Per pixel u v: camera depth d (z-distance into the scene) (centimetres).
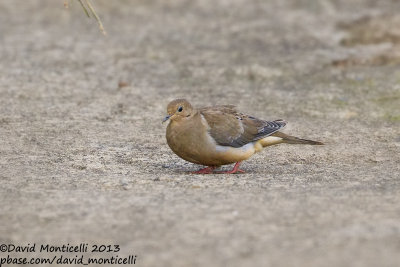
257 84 1789
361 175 1155
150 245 810
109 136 1404
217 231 844
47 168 1186
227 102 1642
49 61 1962
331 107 1603
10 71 1856
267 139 1209
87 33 2283
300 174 1168
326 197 984
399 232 820
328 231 830
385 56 1973
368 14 2450
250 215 901
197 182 1101
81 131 1427
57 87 1741
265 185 1077
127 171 1182
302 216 891
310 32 2270
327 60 1962
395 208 922
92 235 850
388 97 1648
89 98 1666
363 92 1692
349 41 2147
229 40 2203
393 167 1220
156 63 1969
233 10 2588
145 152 1316
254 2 2694
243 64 1938
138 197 1001
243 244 800
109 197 1002
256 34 2266
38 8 2588
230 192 1027
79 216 916
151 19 2473
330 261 741
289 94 1697
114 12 2558
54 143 1343
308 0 2681
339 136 1416
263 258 757
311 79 1808
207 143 1146
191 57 2020
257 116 1546
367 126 1481
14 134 1388
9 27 2336
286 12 2542
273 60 1973
